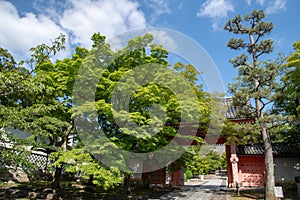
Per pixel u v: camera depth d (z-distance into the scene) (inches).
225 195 529.0
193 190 632.4
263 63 557.0
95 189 515.2
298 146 652.7
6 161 259.8
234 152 629.3
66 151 360.2
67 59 403.2
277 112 528.7
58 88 373.1
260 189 602.9
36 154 540.4
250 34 557.9
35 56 209.3
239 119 607.5
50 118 333.7
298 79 491.5
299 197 486.3
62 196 426.0
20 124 257.8
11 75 223.3
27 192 403.9
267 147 486.0
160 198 485.1
